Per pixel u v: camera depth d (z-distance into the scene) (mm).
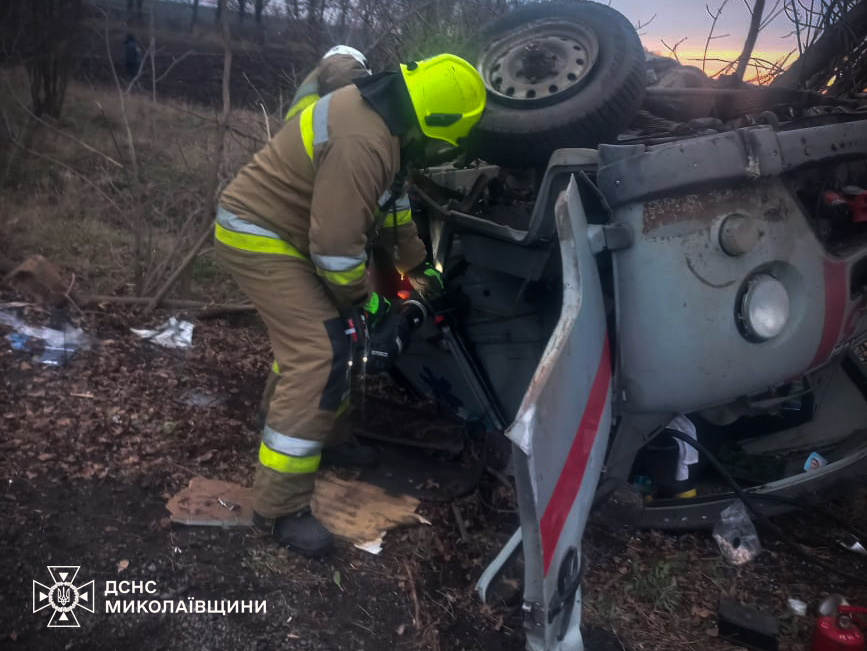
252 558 2867
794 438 3807
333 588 2805
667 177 2709
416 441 3898
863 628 2814
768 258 2895
